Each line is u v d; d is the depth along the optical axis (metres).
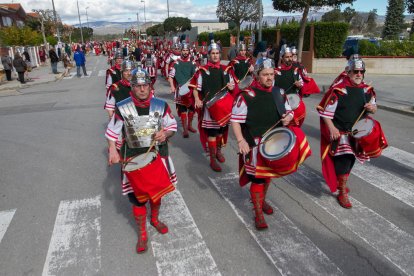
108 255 3.62
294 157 3.38
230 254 3.59
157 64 18.69
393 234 3.88
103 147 7.17
